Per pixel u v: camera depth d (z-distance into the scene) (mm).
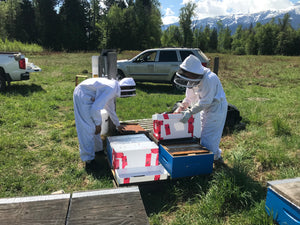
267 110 7457
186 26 67812
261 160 4250
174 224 2736
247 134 5582
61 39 51469
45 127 5707
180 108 4367
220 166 4117
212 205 2947
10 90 9242
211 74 3582
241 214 2896
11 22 51938
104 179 3586
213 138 3900
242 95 10070
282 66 22266
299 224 2248
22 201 1810
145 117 6727
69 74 13656
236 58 31594
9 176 3633
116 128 4520
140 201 1869
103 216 1704
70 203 1820
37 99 8211
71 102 8062
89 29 58562
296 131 5688
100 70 4836
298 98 9352
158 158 3512
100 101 3473
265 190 3447
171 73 10641
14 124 5762
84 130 3645
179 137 3973
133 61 11109
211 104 3760
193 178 3535
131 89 3887
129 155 3209
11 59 9000
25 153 4344
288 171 3916
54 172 3852
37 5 51906
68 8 55938
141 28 54844
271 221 2545
